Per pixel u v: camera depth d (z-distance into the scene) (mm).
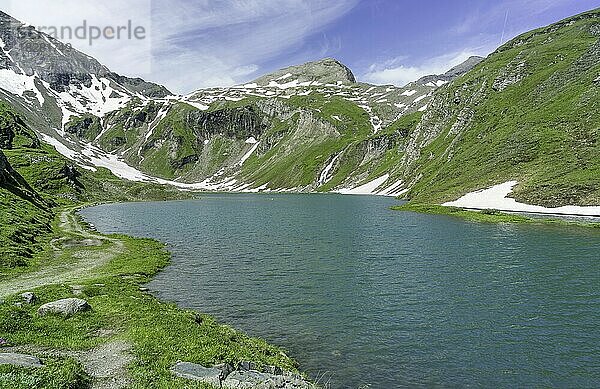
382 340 30578
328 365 26641
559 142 137625
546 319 34031
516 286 43375
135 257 59500
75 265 52500
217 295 42500
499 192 129500
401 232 84500
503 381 24516
